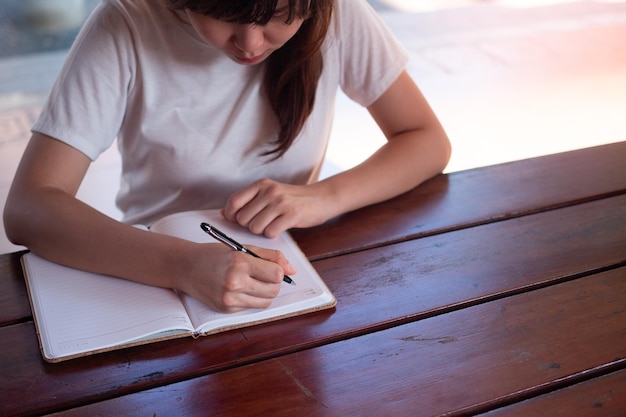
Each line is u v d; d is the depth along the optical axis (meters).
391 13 4.64
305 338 0.98
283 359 0.94
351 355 0.95
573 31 4.45
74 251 1.09
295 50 1.28
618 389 0.92
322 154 1.55
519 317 1.03
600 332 1.01
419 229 1.25
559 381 0.92
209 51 1.30
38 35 4.11
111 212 2.58
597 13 4.78
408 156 1.38
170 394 0.88
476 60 3.96
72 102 1.23
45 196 1.15
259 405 0.87
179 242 1.07
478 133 3.20
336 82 1.47
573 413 0.88
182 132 1.35
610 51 4.16
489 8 4.79
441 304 1.06
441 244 1.20
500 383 0.91
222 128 1.38
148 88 1.30
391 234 1.23
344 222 1.26
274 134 1.41
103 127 1.27
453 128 3.24
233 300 0.99
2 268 1.11
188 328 0.98
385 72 1.45
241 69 1.34
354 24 1.42
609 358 0.96
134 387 0.89
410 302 1.06
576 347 0.98
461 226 1.26
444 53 4.03
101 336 0.96
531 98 3.55
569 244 1.21
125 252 1.07
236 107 1.37
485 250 1.19
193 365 0.93
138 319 0.99
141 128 1.34
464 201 1.34
